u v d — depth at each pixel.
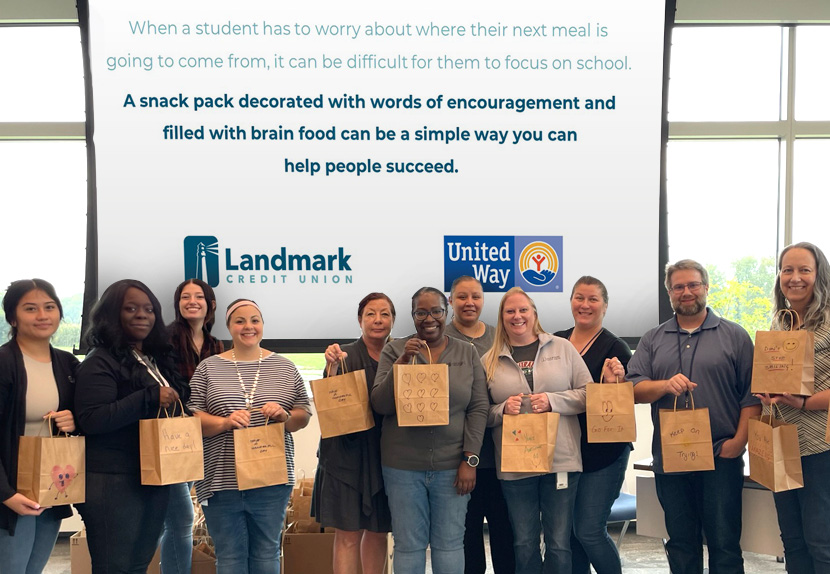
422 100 3.91
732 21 4.34
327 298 3.93
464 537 2.96
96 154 3.86
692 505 2.77
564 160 3.95
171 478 2.36
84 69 3.84
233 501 2.61
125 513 2.36
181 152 3.88
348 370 2.82
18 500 2.20
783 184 4.41
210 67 3.88
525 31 3.91
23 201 4.30
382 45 3.90
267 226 3.91
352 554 2.78
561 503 2.71
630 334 3.98
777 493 2.64
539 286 3.96
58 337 4.25
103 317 2.42
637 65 3.94
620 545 4.07
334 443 2.76
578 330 2.98
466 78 3.92
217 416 2.62
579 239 3.95
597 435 2.63
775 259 4.45
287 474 2.71
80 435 2.40
